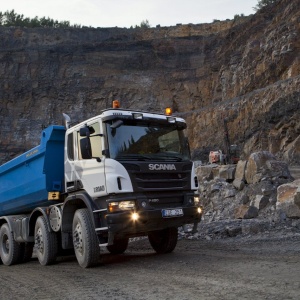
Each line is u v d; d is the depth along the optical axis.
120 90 99.38
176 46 102.56
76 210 9.67
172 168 9.05
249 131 63.50
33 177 11.00
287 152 50.16
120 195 8.51
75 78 102.00
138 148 8.96
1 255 12.70
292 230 11.41
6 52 104.88
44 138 10.45
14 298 6.64
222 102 77.25
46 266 10.55
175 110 95.62
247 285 5.93
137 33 115.00
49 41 116.88
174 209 8.89
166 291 5.99
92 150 9.05
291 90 60.12
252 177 15.16
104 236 8.84
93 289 6.66
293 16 73.25
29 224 11.41
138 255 10.83
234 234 11.97
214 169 17.94
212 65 93.31
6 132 97.12
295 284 5.77
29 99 99.88
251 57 77.69
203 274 7.07
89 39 119.69
